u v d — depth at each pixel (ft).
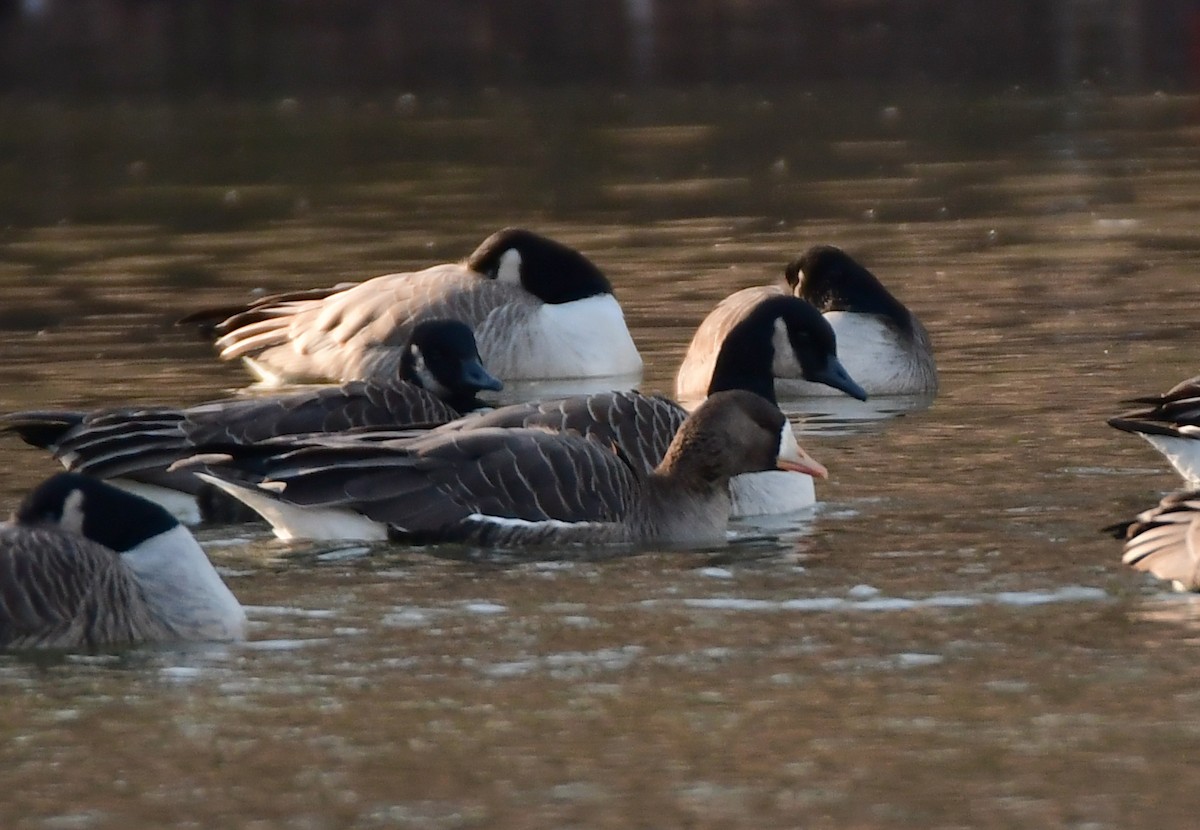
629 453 50.85
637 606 41.11
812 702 34.78
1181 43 170.91
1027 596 41.22
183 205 109.50
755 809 30.17
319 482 46.24
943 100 150.51
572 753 32.55
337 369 72.90
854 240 94.73
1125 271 85.15
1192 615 39.52
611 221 101.86
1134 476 52.34
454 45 177.99
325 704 35.01
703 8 191.93
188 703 35.09
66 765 32.30
